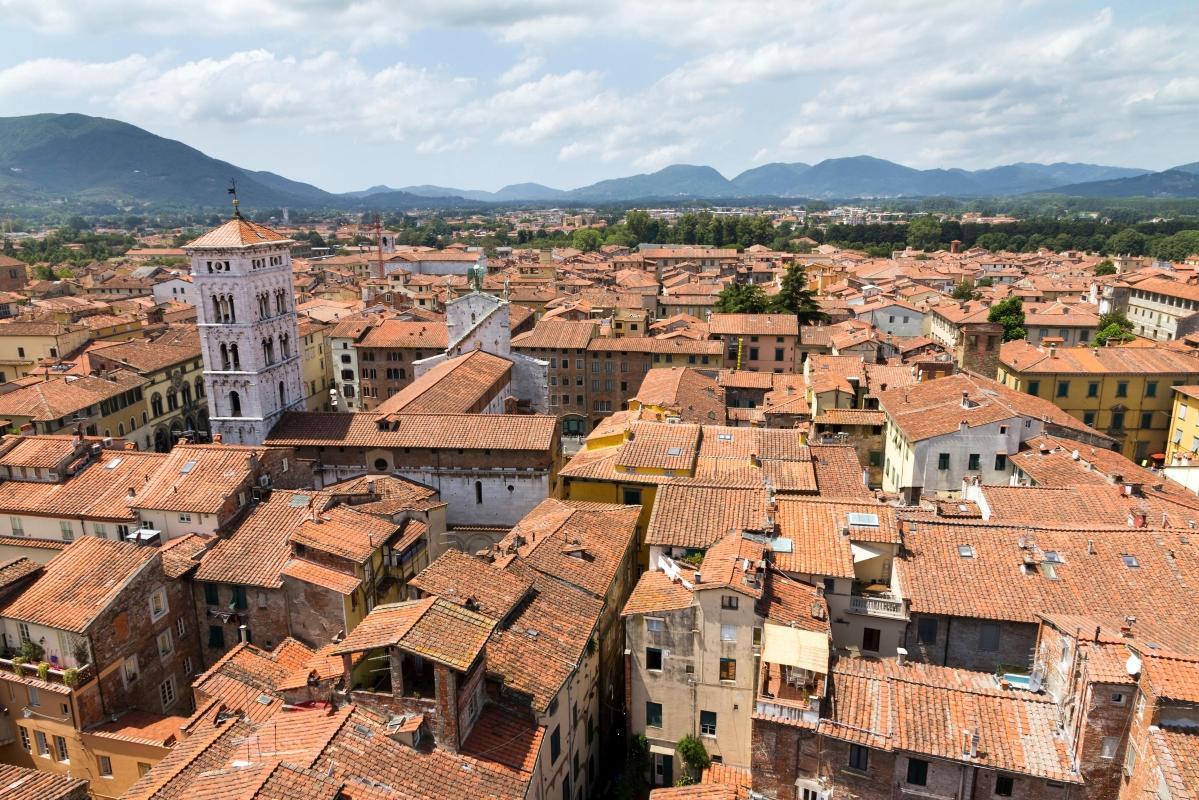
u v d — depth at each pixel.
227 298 84.81
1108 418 115.12
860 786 44.19
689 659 52.44
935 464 86.38
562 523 65.81
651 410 99.56
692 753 52.78
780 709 45.19
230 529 66.31
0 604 56.69
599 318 182.38
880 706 45.06
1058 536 56.94
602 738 60.16
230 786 38.28
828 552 55.44
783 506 60.44
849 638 54.78
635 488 76.25
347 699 44.69
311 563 61.25
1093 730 40.75
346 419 88.25
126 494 70.94
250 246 84.31
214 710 50.38
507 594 53.16
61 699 54.03
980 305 184.25
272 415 89.56
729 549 54.78
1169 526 60.62
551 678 48.44
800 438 83.62
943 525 58.84
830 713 44.84
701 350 147.00
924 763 42.94
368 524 64.19
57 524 71.06
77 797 44.56
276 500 68.75
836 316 195.12
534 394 120.69
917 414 93.75
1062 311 178.38
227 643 63.66
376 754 41.06
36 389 109.25
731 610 50.88
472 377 104.00
